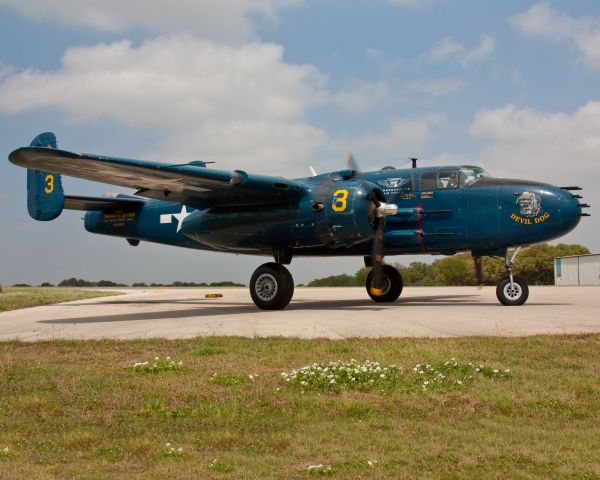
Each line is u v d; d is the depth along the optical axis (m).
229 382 6.48
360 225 13.73
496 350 7.83
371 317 12.33
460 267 51.78
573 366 6.92
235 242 15.28
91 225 20.62
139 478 4.14
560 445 4.70
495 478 4.13
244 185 13.66
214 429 5.19
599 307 14.28
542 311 13.11
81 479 4.13
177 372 7.03
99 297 25.58
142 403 5.87
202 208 16.09
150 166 12.78
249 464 4.41
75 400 5.97
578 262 41.72
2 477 4.16
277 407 5.71
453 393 6.00
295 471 4.28
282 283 14.83
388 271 17.30
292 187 14.01
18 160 12.27
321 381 6.38
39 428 5.24
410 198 15.46
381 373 6.61
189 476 4.19
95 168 12.90
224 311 15.30
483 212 14.77
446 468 4.31
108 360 7.82
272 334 9.84
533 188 14.48
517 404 5.65
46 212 19.92
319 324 11.17
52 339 9.84
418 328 10.24
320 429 5.14
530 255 54.50
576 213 14.36
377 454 4.57
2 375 6.98
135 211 19.80
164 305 19.09
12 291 35.53
